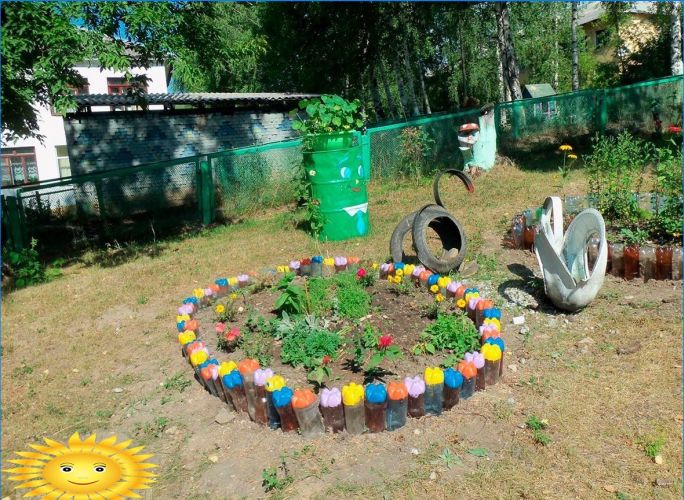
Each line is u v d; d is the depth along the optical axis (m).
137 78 9.53
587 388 3.84
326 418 3.52
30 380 4.82
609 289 5.41
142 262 8.58
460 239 6.21
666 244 6.22
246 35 22.50
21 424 4.09
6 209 9.47
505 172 12.48
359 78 21.70
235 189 11.84
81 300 6.89
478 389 3.90
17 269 8.31
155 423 3.94
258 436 3.62
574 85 21.64
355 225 8.44
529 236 6.82
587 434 3.35
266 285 6.23
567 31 32.19
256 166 12.05
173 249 9.33
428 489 3.00
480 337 4.39
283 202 12.34
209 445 3.60
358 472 3.18
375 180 12.85
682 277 5.40
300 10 19.61
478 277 6.12
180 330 5.13
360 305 5.12
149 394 4.37
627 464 3.07
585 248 5.16
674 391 3.69
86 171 13.86
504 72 18.78
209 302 5.94
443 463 3.19
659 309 4.86
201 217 11.51
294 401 3.48
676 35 18.72
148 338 5.51
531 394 3.82
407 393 3.56
